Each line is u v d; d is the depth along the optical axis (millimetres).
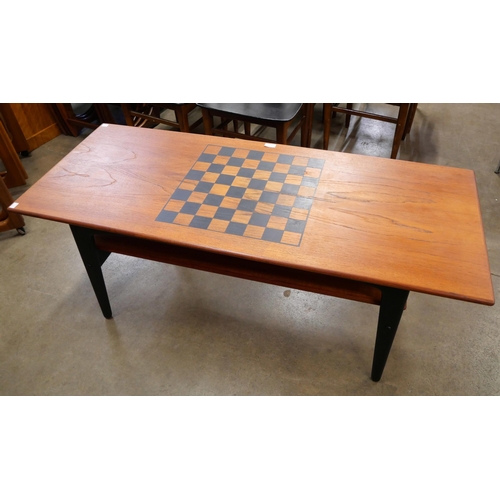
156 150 2092
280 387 1981
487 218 2773
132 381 2025
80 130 3877
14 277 2535
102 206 1769
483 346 2090
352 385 1976
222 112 2742
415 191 1765
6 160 3080
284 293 2383
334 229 1616
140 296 2395
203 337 2186
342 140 3615
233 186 1847
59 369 2080
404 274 1433
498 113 3871
